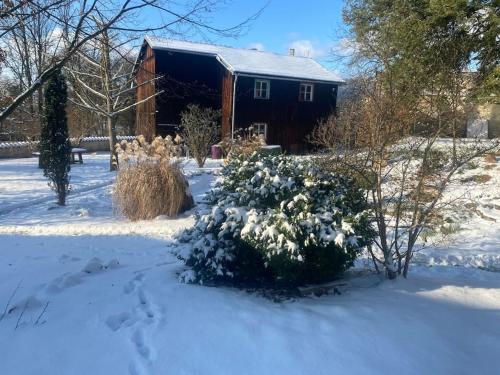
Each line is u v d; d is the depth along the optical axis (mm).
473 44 7699
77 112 27312
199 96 29016
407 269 5445
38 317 4047
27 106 22219
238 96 27859
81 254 6777
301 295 4426
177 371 2973
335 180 4926
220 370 2988
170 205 10430
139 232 8703
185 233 5199
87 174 17703
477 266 6215
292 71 29156
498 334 3748
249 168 5051
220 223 4773
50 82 11477
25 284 5027
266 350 3215
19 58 13219
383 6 14180
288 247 4168
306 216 4391
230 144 16391
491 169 12391
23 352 3344
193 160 20891
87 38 4750
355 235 4398
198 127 19859
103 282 5016
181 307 4020
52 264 5973
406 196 5172
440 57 5492
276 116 28844
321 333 3486
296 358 3111
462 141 5723
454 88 4898
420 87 4973
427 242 7258
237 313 3840
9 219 10414
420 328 3717
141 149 10906
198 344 3305
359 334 3502
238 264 4699
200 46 29969
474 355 3406
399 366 3127
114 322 3832
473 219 8766
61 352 3311
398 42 9773
